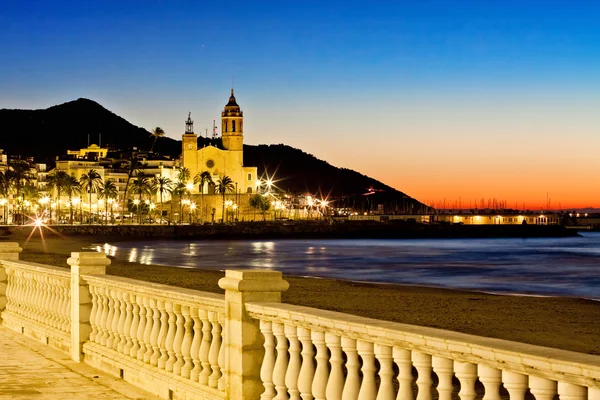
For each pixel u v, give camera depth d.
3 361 13.70
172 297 10.33
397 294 44.84
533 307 38.31
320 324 7.60
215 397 9.41
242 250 130.50
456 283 64.75
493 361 5.79
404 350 6.71
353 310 36.53
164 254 113.12
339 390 7.54
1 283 18.91
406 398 6.73
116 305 12.52
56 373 12.65
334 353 7.55
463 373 6.13
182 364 10.46
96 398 10.86
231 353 9.09
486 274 76.88
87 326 13.61
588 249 149.88
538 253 129.88
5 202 198.62
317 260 102.50
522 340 28.03
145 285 11.24
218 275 58.22
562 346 26.89
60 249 117.38
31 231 164.62
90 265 13.60
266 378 8.70
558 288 60.31
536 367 5.44
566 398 5.25
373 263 96.06
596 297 51.56
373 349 7.10
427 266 90.31
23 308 17.56
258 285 8.91
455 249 145.62
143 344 11.56
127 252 117.62
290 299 41.69
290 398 8.30
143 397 10.90
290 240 190.38
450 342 6.15
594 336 29.05
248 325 8.90
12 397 10.90
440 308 37.56
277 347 8.50
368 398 7.12
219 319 9.51
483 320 33.31
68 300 14.65
